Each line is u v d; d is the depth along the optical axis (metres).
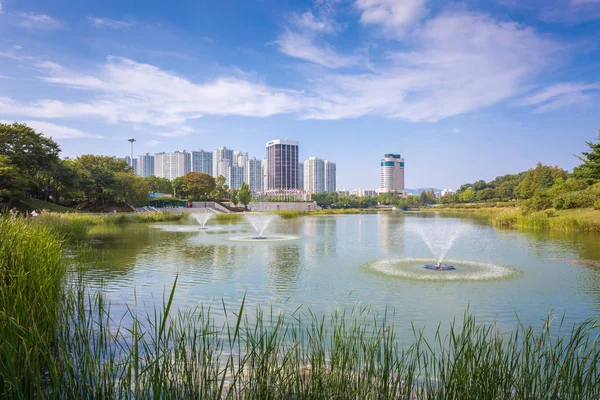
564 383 4.55
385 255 20.86
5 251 7.45
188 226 43.41
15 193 43.94
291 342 7.45
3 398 3.89
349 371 4.97
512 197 131.50
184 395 4.40
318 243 26.72
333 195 159.62
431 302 11.05
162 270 15.98
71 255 18.77
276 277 14.59
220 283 13.51
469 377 4.74
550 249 23.16
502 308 10.49
